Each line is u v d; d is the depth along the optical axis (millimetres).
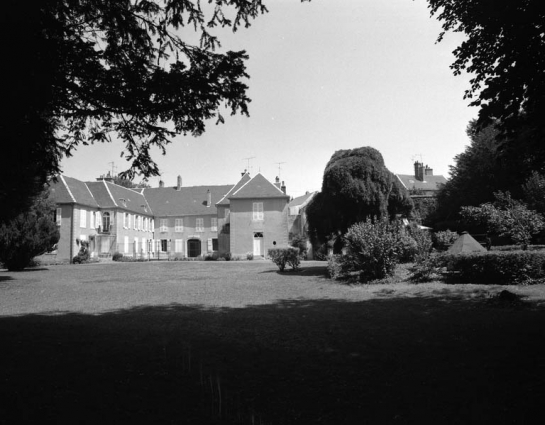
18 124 4566
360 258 14211
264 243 43188
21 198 15109
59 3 4305
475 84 6340
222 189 55688
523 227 16609
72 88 4941
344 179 18828
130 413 3691
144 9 5375
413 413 3627
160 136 6043
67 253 38656
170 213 53812
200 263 33875
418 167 61406
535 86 5285
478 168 33812
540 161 6254
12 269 24766
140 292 13156
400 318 7629
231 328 7141
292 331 6797
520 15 4988
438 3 6254
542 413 3502
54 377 4555
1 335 6551
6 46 3818
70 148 6102
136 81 4992
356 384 4352
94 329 7070
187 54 5594
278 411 3729
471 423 3410
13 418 3543
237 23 5719
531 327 6367
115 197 46312
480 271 12141
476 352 5250
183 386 4340
